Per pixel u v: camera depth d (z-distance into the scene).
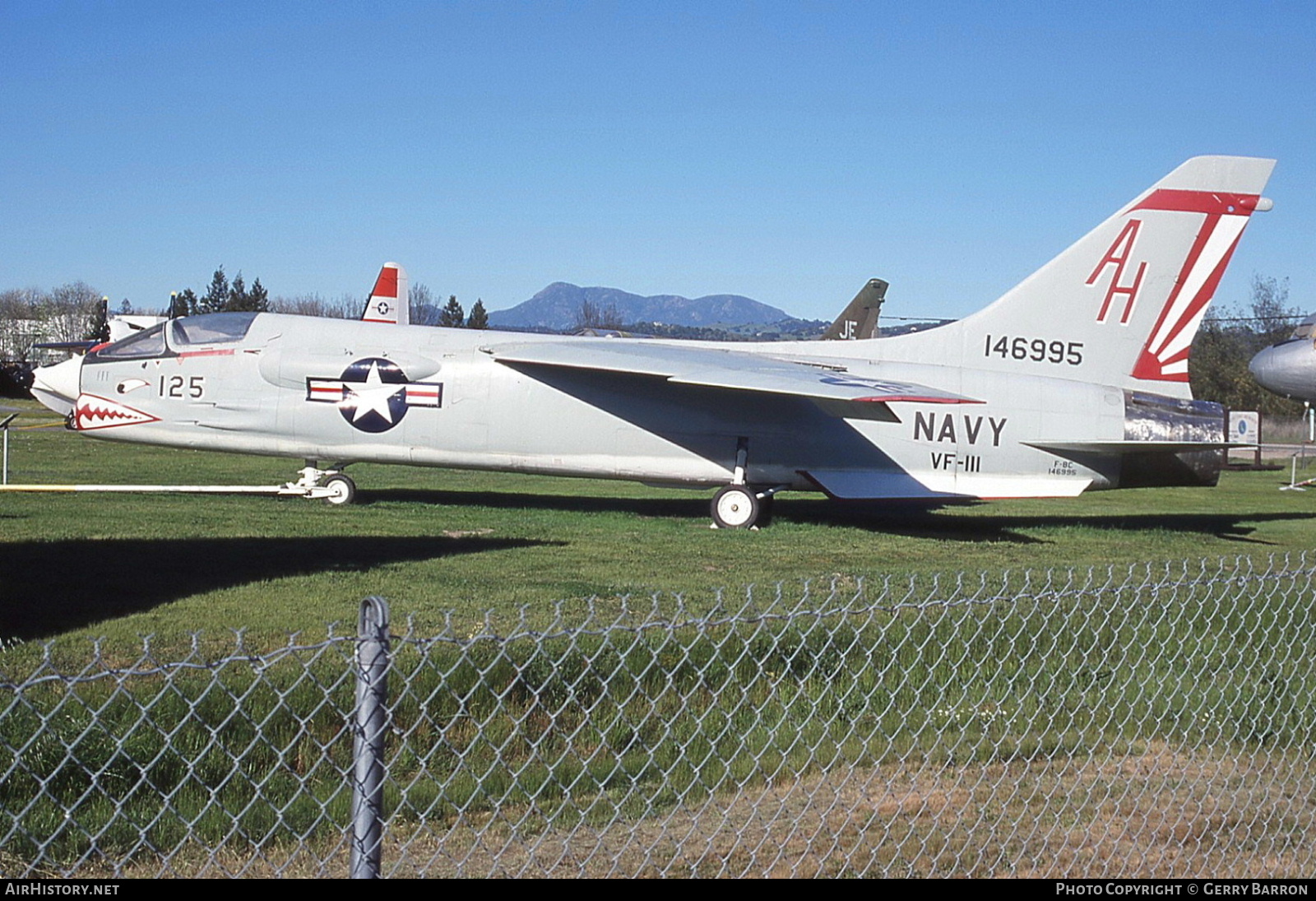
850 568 15.23
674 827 6.16
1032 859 6.02
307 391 19.92
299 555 13.80
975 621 9.61
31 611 10.13
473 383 19.78
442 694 7.61
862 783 6.96
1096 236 20.61
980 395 20.38
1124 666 9.40
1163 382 20.98
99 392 20.36
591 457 20.00
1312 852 6.42
